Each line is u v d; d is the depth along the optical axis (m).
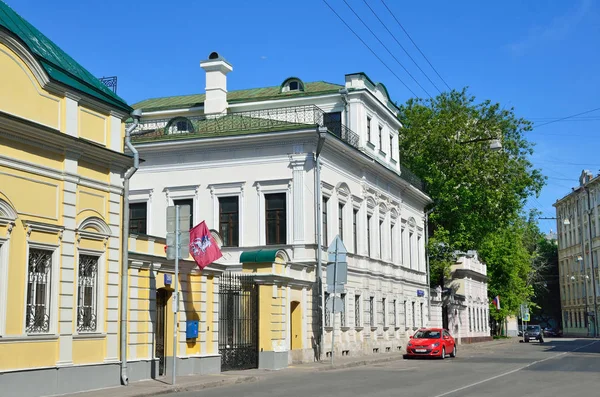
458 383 21.00
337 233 35.62
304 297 31.30
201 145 34.78
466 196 51.03
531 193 54.66
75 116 18.83
